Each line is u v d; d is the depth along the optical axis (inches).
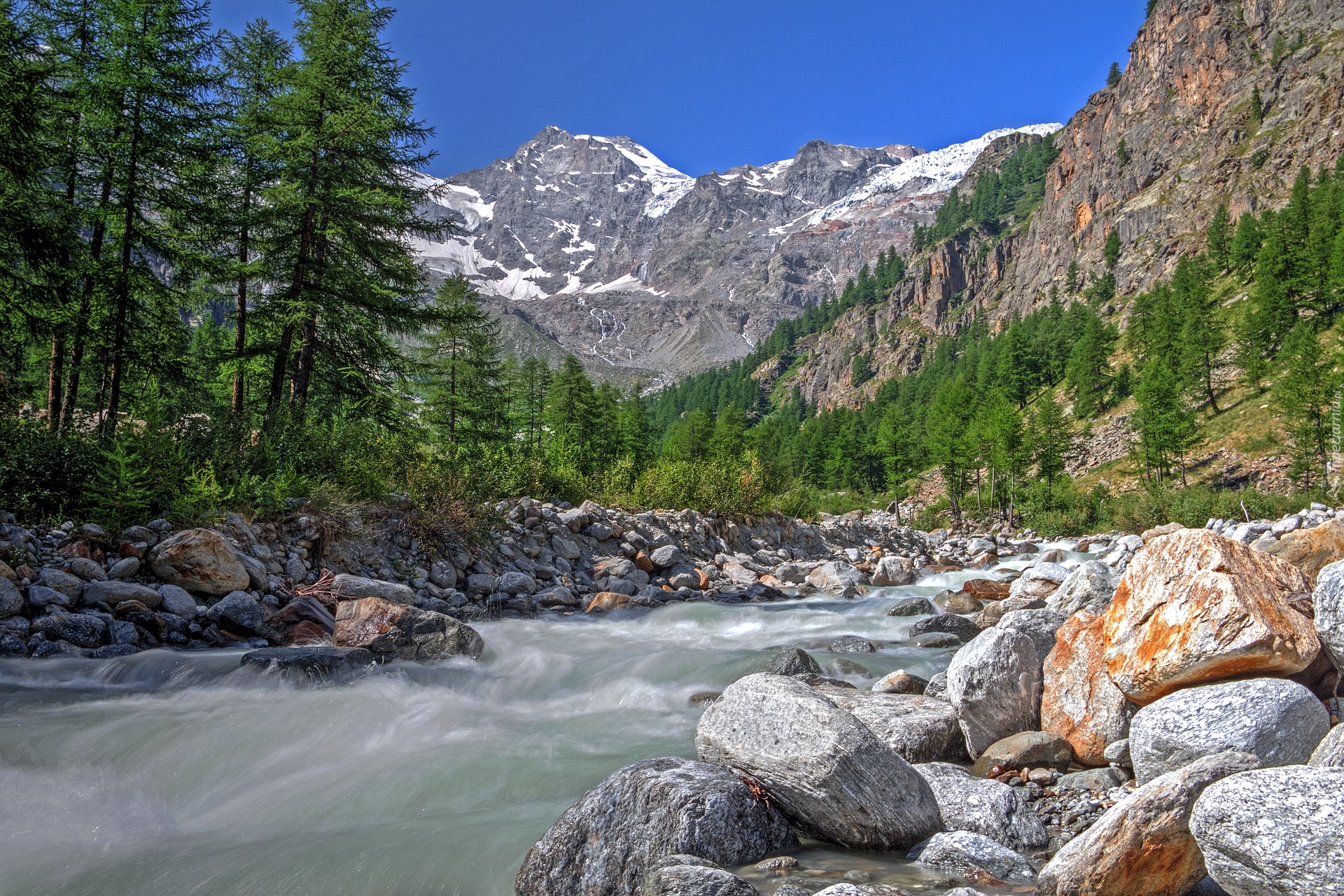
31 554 335.6
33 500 381.4
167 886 152.2
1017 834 162.4
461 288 1298.0
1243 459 2559.1
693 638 426.6
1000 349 5201.8
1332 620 171.5
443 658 329.1
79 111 663.1
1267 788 115.7
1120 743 191.5
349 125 710.5
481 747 228.2
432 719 255.4
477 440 1262.3
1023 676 217.2
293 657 289.4
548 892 148.8
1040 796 187.0
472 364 1302.9
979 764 203.9
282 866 159.2
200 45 697.0
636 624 465.1
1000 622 231.8
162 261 712.4
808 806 162.2
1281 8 5974.4
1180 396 2731.3
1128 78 7062.0
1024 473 2780.5
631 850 148.3
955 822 167.3
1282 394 2352.4
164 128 668.7
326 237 762.8
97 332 643.5
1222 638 173.0
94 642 309.0
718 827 149.6
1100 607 305.3
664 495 798.5
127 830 177.9
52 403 657.0
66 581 326.3
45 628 303.0
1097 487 2554.1
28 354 723.4
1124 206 6392.7
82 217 657.6
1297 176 4399.6
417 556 494.9
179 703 254.4
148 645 321.7
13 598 306.0
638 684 304.8
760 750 170.2
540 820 180.4
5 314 575.8
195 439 481.4
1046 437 2758.4
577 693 300.5
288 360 768.9
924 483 3592.5
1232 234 4690.0
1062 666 215.8
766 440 4537.4
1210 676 177.5
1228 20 6235.2
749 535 828.6
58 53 672.4
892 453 3083.2
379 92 788.0
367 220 761.0
